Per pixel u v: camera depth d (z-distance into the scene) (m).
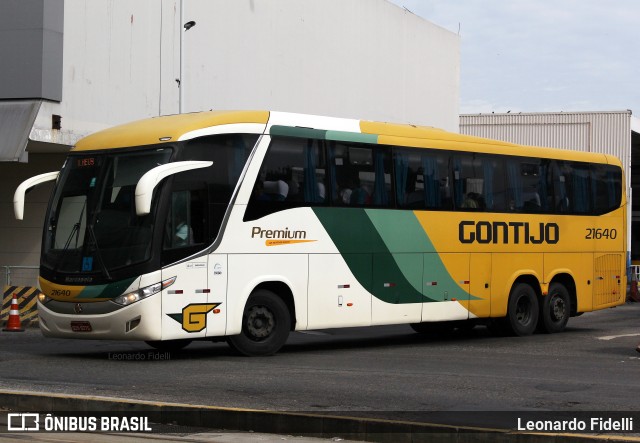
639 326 25.59
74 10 25.73
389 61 43.47
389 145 18.97
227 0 32.53
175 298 15.58
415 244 19.28
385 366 15.35
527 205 21.88
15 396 11.23
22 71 24.64
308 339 21.56
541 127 58.97
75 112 25.78
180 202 15.73
